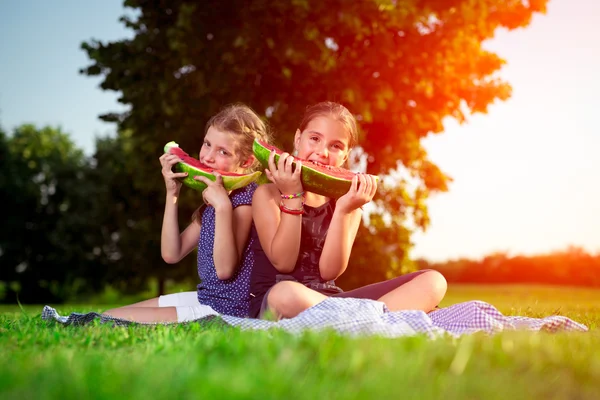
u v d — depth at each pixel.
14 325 3.64
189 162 4.57
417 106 15.39
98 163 37.03
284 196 3.87
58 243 36.38
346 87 13.70
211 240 4.32
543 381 1.89
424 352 2.14
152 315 3.97
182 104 13.84
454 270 37.53
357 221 4.38
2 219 36.31
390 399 1.57
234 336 2.55
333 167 4.09
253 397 1.48
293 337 2.36
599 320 5.05
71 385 1.60
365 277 15.89
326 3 13.37
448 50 14.91
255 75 14.10
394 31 14.87
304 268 4.00
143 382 1.63
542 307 7.32
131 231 24.77
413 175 16.61
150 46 14.52
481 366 2.03
